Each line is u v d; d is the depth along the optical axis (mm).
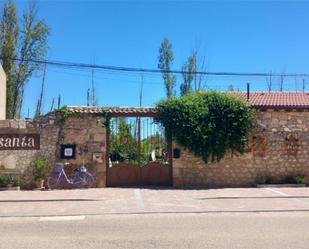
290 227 10555
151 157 20078
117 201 15547
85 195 17062
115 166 19875
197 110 19641
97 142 19688
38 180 19266
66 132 19656
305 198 16078
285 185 19797
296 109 20203
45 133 19594
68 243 9023
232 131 19781
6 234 10195
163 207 14148
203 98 19922
